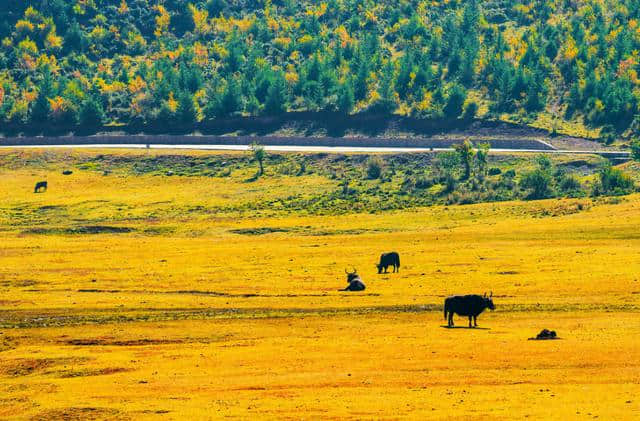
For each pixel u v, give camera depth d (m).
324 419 143.88
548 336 196.00
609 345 186.12
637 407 142.75
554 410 142.88
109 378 178.62
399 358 182.12
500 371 169.62
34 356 199.50
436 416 142.50
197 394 162.75
